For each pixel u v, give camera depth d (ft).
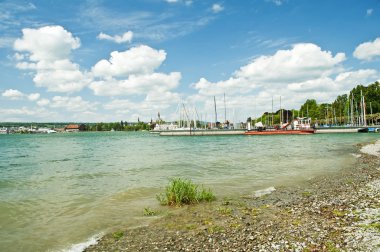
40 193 62.44
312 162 104.47
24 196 59.57
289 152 149.38
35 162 130.52
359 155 121.80
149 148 213.05
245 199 52.54
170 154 156.56
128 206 50.11
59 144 301.43
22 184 74.02
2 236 37.22
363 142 209.36
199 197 52.21
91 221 42.45
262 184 66.80
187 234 35.73
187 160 123.03
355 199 47.78
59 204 52.75
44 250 32.99
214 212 44.50
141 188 64.75
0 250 33.09
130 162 121.39
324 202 47.24
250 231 35.50
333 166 92.27
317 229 34.60
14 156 163.63
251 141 275.18
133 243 33.78
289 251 29.14
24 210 48.98
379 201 45.57
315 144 208.44
